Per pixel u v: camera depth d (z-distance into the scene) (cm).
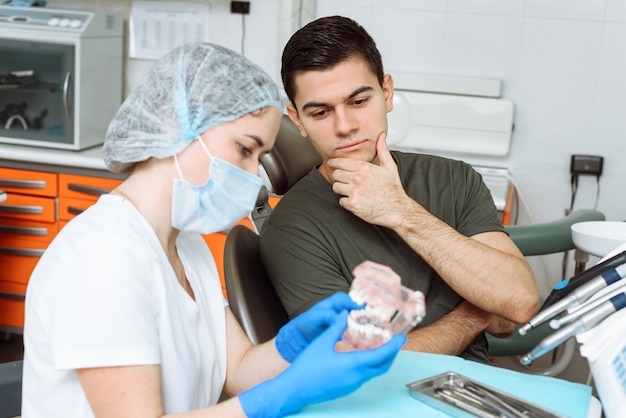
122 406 112
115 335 111
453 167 192
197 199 126
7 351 342
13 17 330
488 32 329
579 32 322
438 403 114
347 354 106
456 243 170
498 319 183
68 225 123
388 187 172
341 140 174
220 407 112
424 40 336
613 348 107
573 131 329
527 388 122
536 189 336
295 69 170
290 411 111
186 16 357
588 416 113
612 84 323
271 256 179
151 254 120
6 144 338
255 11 351
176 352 123
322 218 180
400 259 179
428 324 178
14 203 334
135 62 367
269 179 197
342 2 341
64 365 110
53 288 115
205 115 122
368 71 171
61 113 330
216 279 147
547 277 336
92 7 365
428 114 324
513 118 332
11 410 138
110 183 323
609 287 117
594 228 188
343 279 176
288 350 132
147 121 123
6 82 333
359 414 112
